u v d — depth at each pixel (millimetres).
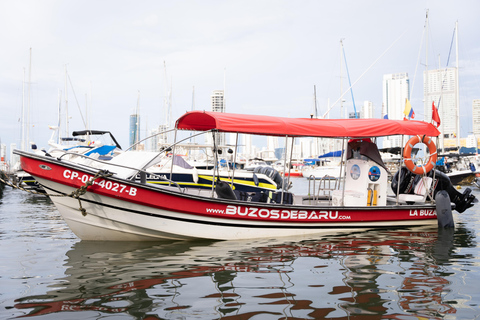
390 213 9422
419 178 10570
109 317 4117
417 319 4086
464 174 28844
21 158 7180
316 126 8312
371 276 5613
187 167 15781
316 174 41812
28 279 5473
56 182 7219
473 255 6906
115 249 7379
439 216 9617
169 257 6723
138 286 5152
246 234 8227
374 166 9469
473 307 4414
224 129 7555
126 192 7332
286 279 5465
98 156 17844
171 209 7570
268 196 9211
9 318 4090
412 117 11336
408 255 6891
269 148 68000
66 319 4066
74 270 5934
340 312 4270
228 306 4434
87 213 7512
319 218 8703
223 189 8406
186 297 4727
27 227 10328
